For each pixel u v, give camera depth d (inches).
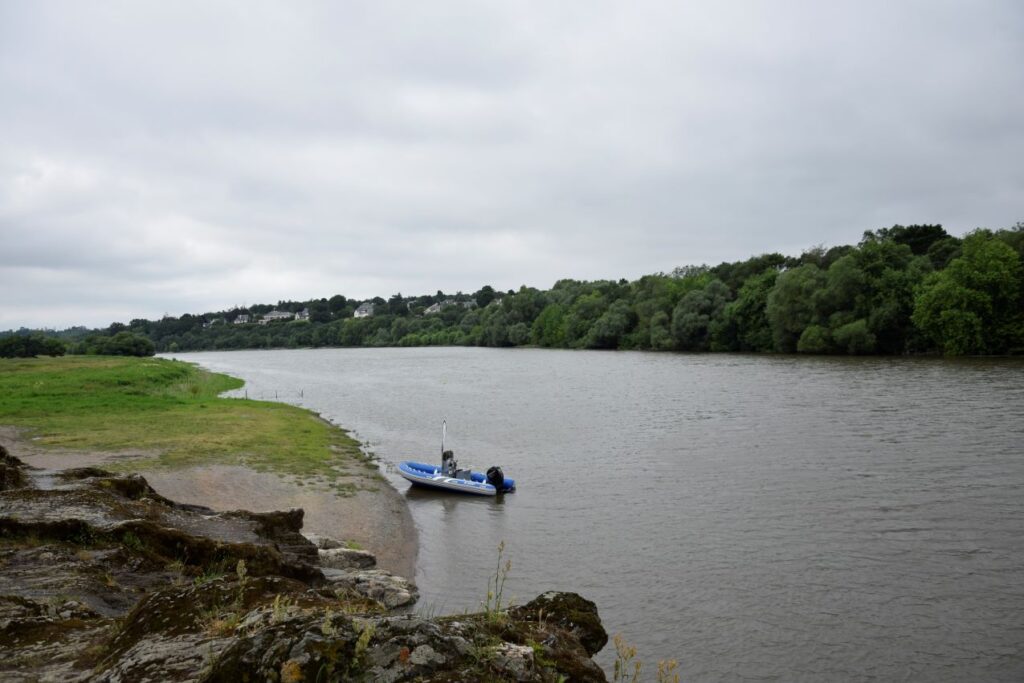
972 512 868.0
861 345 3260.3
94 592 364.5
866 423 1482.5
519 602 652.7
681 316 4468.5
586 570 735.7
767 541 796.0
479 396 2445.9
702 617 613.3
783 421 1572.3
